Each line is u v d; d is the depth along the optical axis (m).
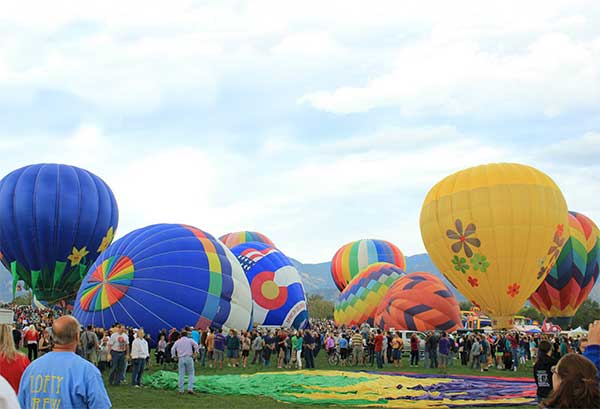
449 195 31.64
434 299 34.31
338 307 45.53
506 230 29.77
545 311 41.19
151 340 23.89
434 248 32.59
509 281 30.23
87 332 17.02
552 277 39.81
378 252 56.78
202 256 25.73
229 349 23.59
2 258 37.00
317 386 15.25
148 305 23.88
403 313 34.47
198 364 24.73
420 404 13.38
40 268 36.09
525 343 30.56
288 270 38.22
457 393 14.96
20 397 4.26
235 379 16.42
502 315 30.80
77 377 4.20
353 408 13.01
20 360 4.86
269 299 36.69
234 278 26.55
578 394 3.71
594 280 40.41
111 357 16.19
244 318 26.62
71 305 37.69
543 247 30.09
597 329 4.91
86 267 37.22
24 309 50.34
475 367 25.42
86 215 36.53
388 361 26.47
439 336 24.89
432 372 22.47
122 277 24.38
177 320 24.08
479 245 30.27
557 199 30.72
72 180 36.88
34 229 35.34
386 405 13.30
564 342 25.11
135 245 25.50
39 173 36.56
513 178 30.39
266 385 15.53
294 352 24.47
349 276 57.16
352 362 27.20
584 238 39.84
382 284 43.44
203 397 14.05
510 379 18.91
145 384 16.20
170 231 26.44
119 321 23.69
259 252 38.56
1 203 35.59
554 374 3.99
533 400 14.05
